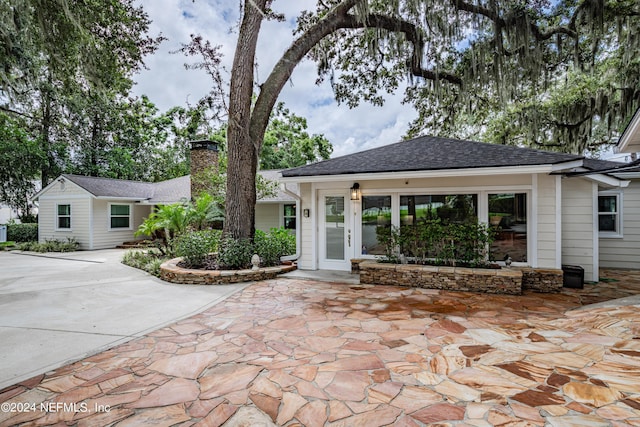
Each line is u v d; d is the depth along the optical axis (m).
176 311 4.70
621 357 2.95
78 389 2.56
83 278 7.23
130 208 14.93
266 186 12.25
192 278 6.54
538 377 2.67
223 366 2.95
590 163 7.13
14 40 6.27
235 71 7.62
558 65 9.57
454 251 6.32
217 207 10.76
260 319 4.30
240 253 7.17
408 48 8.66
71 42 6.76
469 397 2.41
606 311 4.26
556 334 3.60
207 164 13.18
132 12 7.84
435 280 6.02
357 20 7.53
